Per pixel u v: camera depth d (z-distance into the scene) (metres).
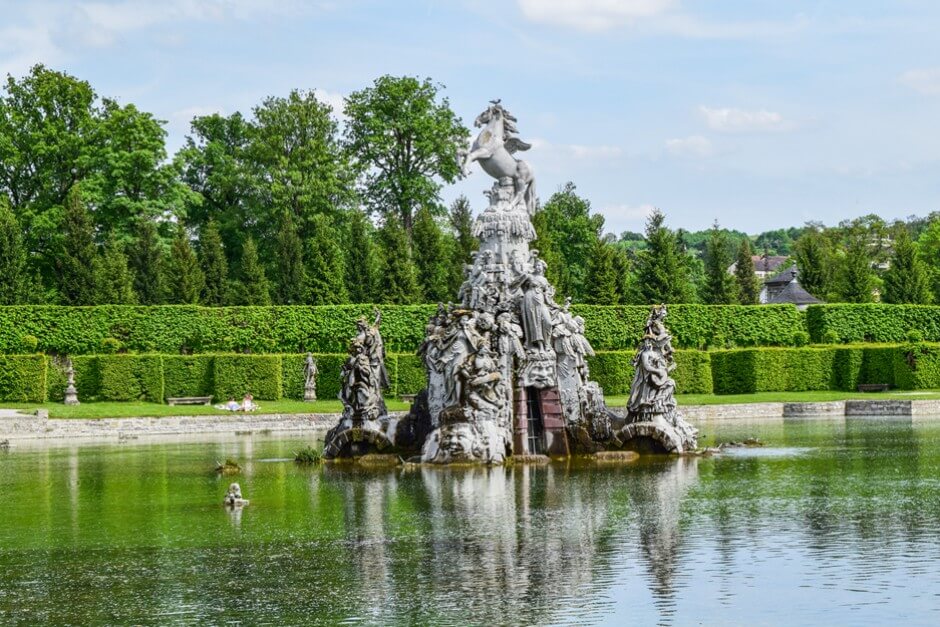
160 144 98.62
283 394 81.75
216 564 29.70
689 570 28.19
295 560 29.92
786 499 37.66
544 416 48.94
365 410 51.09
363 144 106.94
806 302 119.50
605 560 29.27
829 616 24.52
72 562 30.25
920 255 137.00
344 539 32.34
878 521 33.56
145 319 83.38
